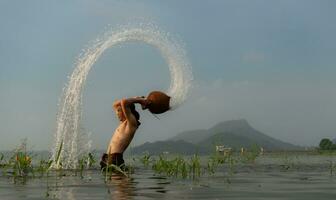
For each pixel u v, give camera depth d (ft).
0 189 18.53
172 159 29.43
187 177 25.30
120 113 32.32
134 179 23.91
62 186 19.75
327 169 33.63
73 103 34.50
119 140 31.14
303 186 19.70
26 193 16.89
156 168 30.12
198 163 27.07
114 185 20.11
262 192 17.03
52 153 33.06
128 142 31.40
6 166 27.68
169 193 16.56
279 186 19.61
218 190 17.67
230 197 15.25
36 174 27.53
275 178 24.64
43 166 28.43
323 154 81.35
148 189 18.16
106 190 17.79
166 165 28.53
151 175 26.99
